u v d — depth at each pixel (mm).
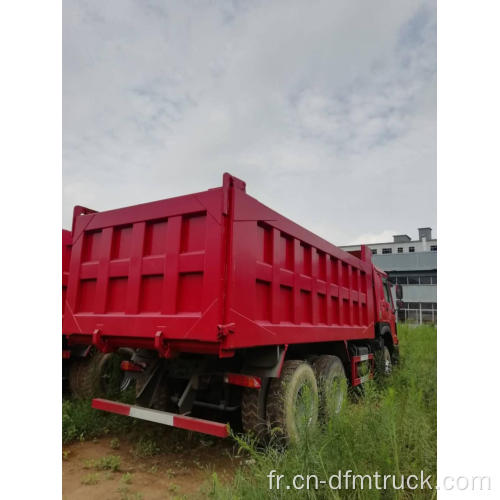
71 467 3498
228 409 3799
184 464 3602
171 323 3146
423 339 12375
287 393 3723
